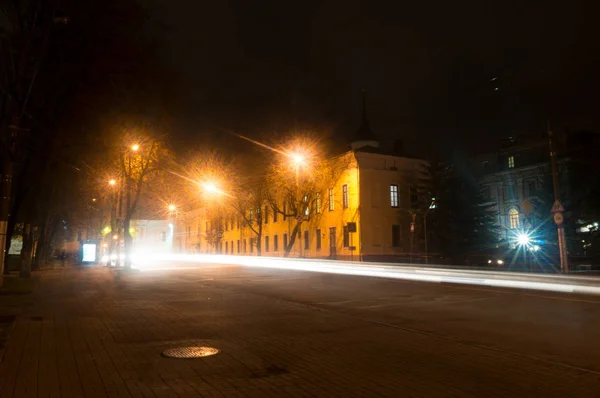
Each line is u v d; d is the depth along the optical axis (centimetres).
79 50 1791
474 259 4416
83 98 1898
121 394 557
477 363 708
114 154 2358
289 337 912
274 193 4800
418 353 775
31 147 1975
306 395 553
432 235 4772
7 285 2019
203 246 8669
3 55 1647
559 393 561
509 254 4447
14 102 1605
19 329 998
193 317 1173
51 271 3550
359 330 992
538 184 4972
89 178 2661
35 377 630
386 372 655
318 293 1786
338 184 4894
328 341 875
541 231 4341
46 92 1855
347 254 4694
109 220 5203
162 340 883
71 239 7325
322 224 5128
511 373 650
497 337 915
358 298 1616
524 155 5541
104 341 873
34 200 2584
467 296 1664
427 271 2620
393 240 4769
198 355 755
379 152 4906
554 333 955
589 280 1750
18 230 4078
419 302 1495
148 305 1417
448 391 569
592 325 1047
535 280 1967
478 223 4606
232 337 912
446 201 4584
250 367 682
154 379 620
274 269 3706
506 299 1563
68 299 1580
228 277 2728
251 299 1584
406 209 4847
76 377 630
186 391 568
